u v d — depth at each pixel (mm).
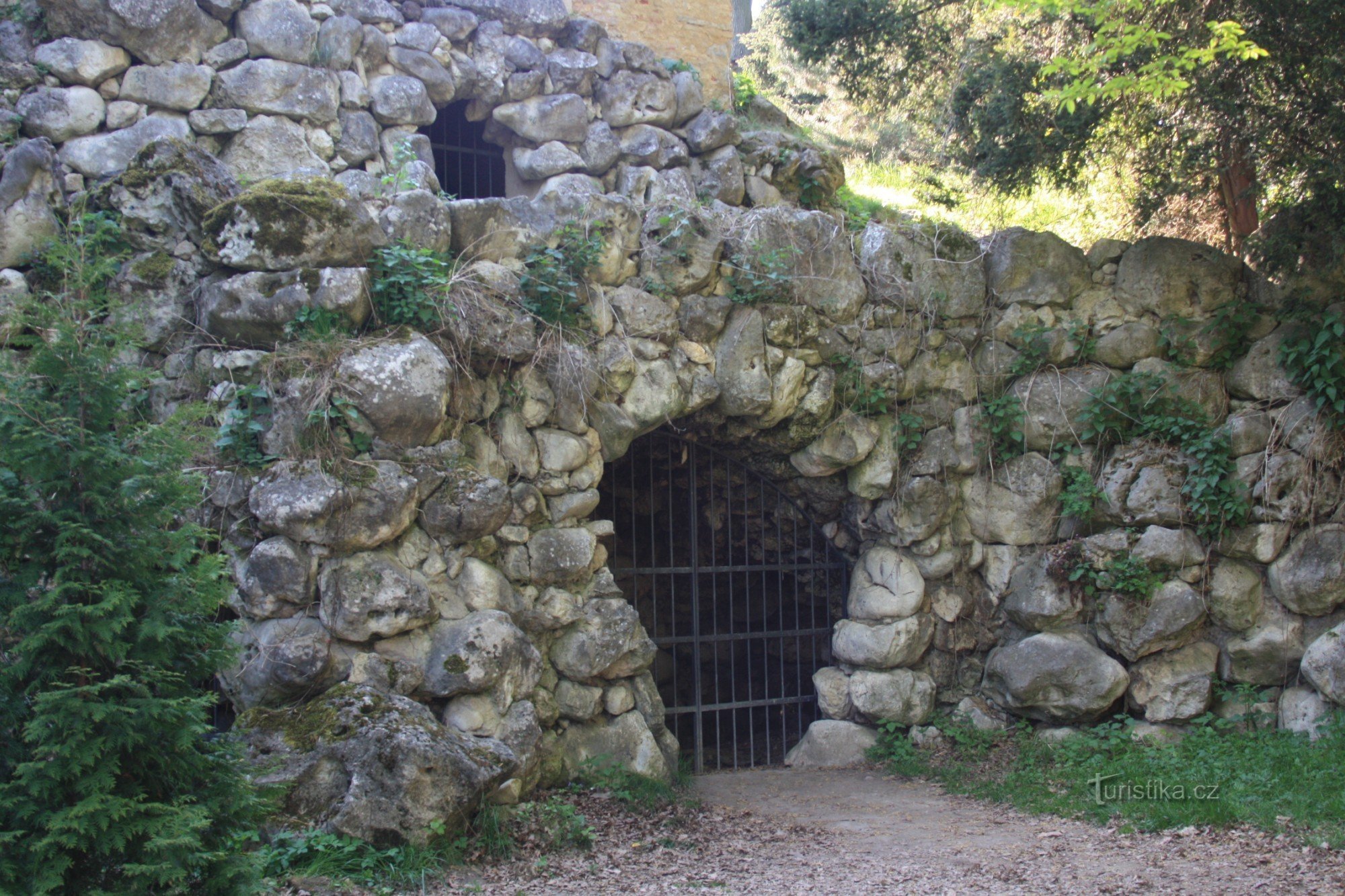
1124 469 8141
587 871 5398
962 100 9211
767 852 5891
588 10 9938
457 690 6051
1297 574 7797
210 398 6125
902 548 8469
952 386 8484
